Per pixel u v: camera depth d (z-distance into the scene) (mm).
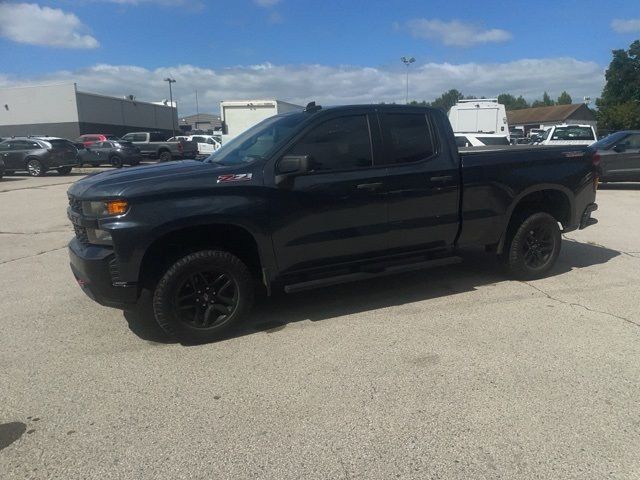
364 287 5656
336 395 3389
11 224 10023
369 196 4652
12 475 2664
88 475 2656
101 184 4059
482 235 5375
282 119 4965
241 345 4211
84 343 4309
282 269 4461
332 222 4543
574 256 6871
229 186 4133
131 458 2787
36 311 5086
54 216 10953
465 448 2814
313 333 4422
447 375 3623
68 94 45000
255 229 4230
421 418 3104
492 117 19281
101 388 3549
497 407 3203
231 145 5129
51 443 2934
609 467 2643
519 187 5422
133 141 30391
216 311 4305
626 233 8406
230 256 4242
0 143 22328
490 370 3684
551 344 4105
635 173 13625
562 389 3406
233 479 2609
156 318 4113
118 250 3869
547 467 2652
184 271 4082
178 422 3123
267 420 3123
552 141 17156
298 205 4375
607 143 13984
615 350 3980
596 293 5328
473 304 5047
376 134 4738
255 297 5371
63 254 7527
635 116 62844
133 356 4047
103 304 4125
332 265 4691
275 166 4316
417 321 4637
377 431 2982
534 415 3109
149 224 3895
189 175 4117
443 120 5129
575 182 5762
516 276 5750
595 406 3201
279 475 2631
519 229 5570
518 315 4738
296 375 3676
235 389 3500
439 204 5023
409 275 6074
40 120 46250
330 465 2699
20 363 3949
